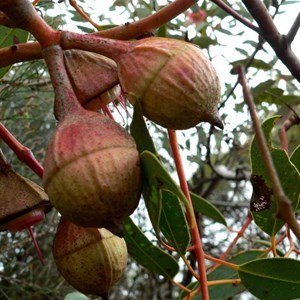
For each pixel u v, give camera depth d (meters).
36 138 0.46
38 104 0.46
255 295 0.24
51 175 0.18
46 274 0.47
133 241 0.27
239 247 0.55
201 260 0.22
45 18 0.38
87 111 0.19
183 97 0.19
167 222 0.23
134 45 0.20
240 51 0.43
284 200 0.15
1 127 0.24
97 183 0.17
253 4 0.24
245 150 0.50
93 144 0.18
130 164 0.18
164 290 0.59
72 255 0.22
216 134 0.47
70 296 0.27
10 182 0.22
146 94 0.19
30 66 0.40
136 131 0.19
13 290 0.45
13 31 0.28
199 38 0.42
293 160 0.26
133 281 0.54
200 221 0.53
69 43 0.20
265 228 0.25
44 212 0.23
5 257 0.45
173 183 0.17
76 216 0.18
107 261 0.23
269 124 0.23
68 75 0.21
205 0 0.43
